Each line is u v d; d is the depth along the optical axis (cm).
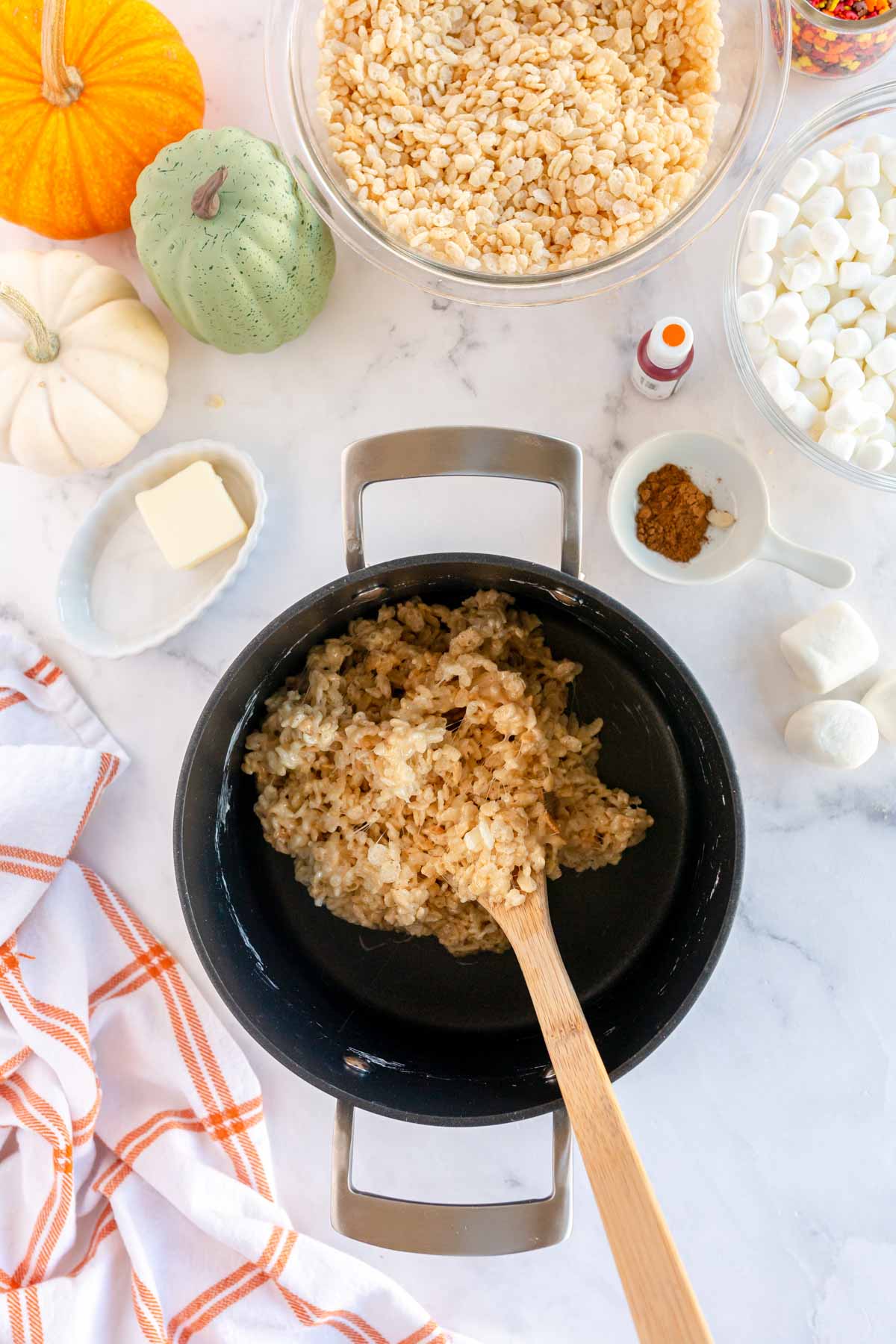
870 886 61
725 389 61
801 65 60
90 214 60
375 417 62
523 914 55
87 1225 63
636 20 56
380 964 61
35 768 60
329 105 56
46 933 62
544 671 59
